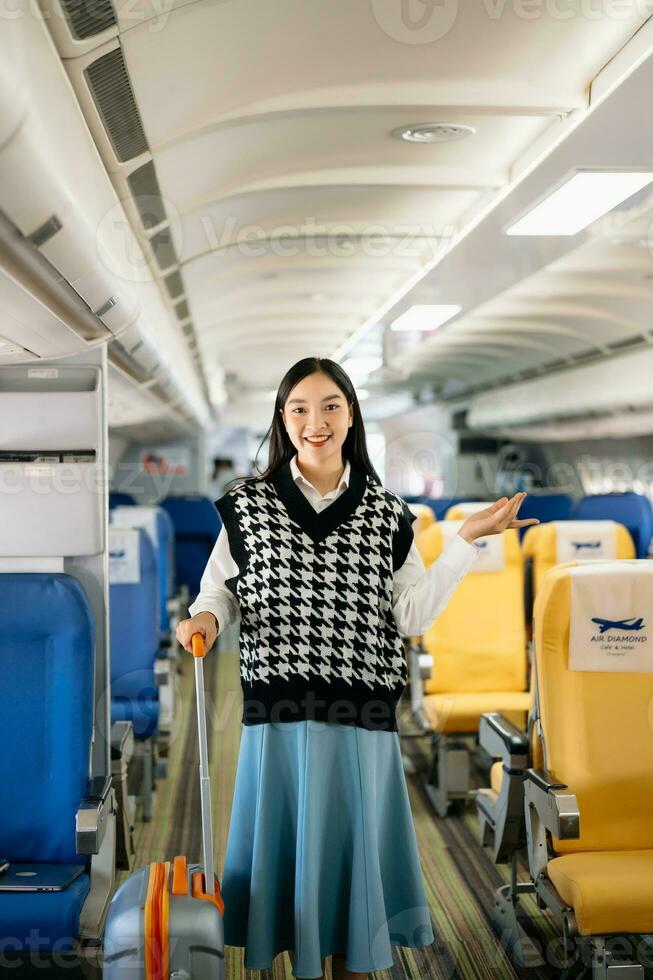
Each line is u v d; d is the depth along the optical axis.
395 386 10.02
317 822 2.13
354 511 2.18
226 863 2.22
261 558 2.16
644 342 6.20
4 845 2.35
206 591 2.25
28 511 2.61
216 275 4.64
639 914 2.21
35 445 2.61
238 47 2.17
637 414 6.65
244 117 2.56
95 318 2.45
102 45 1.76
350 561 2.16
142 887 2.01
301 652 2.15
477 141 3.04
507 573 4.42
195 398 7.86
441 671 4.36
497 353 8.04
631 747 2.55
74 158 1.85
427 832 3.88
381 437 9.57
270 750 2.17
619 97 2.38
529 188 3.19
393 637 2.22
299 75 2.40
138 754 3.85
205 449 10.97
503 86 2.50
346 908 2.20
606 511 6.31
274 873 2.18
